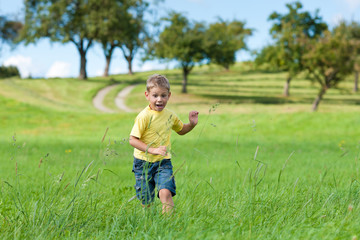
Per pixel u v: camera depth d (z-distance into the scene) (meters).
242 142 33.91
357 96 103.44
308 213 5.79
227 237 4.49
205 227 5.03
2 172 14.80
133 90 105.62
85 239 5.04
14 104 68.00
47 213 5.79
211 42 94.31
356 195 6.51
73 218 5.66
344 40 67.12
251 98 95.31
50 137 38.06
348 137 38.47
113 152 5.80
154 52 98.56
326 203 6.24
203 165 18.70
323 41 69.75
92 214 6.01
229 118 50.06
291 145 31.73
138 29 106.25
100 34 106.31
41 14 102.75
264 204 6.14
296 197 6.71
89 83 111.12
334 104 86.56
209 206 6.25
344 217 5.33
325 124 45.56
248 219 5.37
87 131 45.94
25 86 97.81
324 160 19.92
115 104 88.50
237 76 143.38
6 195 7.86
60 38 104.44
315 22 90.56
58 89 98.44
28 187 9.72
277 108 77.06
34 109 65.56
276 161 19.94
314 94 104.94
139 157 6.54
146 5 106.62
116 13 104.56
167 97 6.51
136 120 6.48
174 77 140.88
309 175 13.28
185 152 25.70
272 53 76.12
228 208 6.12
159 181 6.19
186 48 94.50
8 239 5.09
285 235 4.62
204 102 86.62
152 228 4.94
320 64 70.19
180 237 4.59
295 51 72.06
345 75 69.75
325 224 4.96
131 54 139.50
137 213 5.87
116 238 4.99
